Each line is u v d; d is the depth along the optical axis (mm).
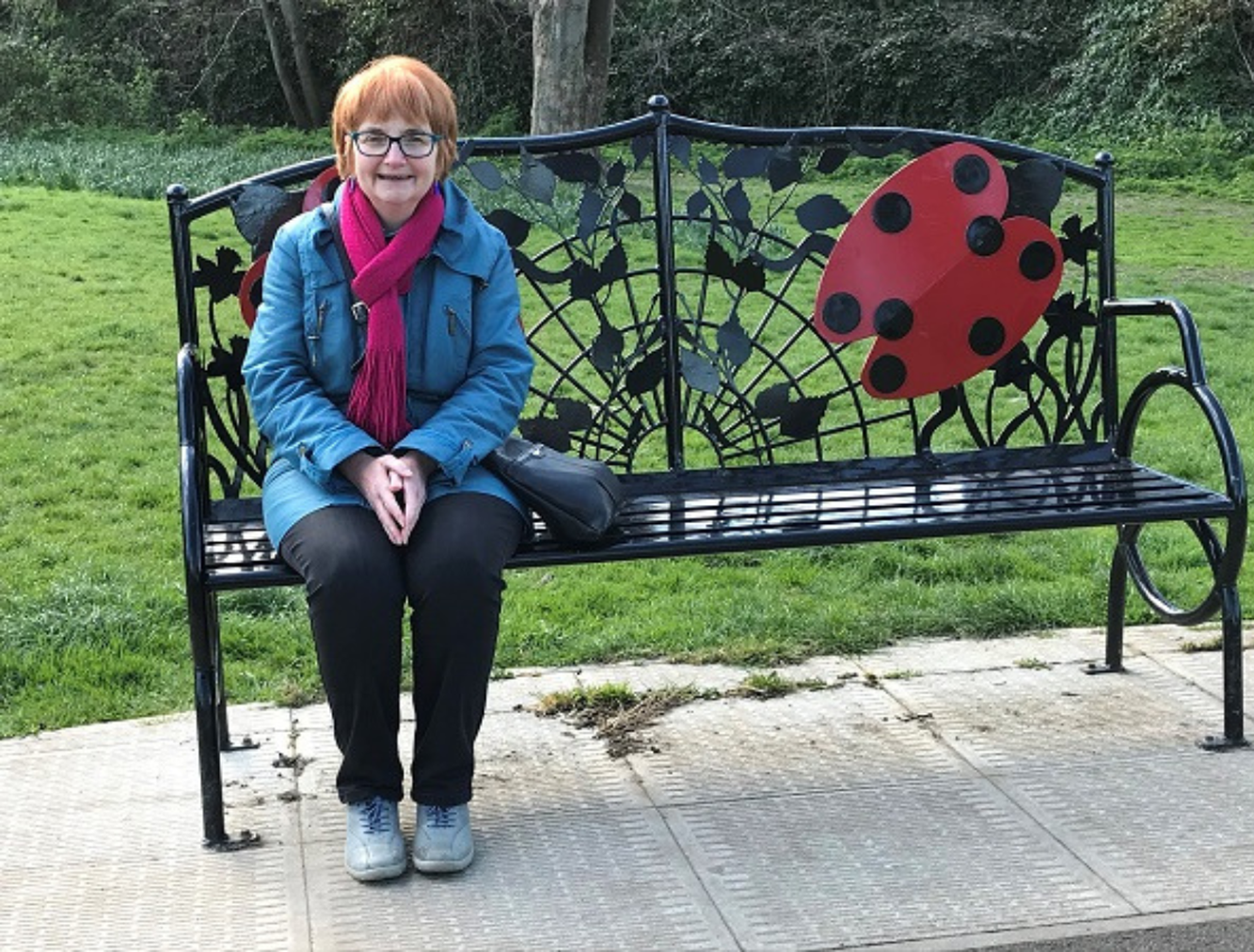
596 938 2963
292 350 3391
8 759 3850
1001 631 4629
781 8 28328
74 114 28672
